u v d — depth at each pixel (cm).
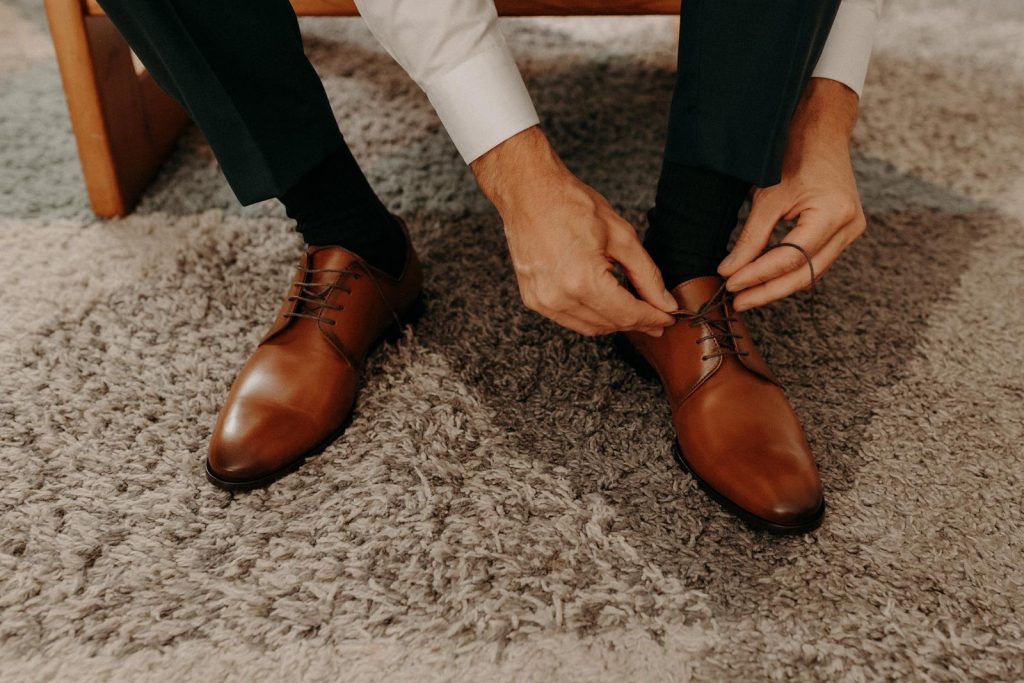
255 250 99
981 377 84
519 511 69
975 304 93
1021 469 73
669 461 74
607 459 74
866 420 78
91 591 62
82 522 67
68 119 122
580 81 136
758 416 70
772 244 102
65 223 101
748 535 68
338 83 133
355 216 79
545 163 65
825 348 87
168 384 80
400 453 74
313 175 75
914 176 116
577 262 62
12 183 108
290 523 68
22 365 82
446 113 66
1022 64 145
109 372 82
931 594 63
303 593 63
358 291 78
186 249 98
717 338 72
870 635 60
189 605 62
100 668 58
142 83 107
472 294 94
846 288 96
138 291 92
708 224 71
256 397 72
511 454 74
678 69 65
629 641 60
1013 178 116
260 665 58
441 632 60
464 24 62
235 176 72
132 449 74
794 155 70
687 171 70
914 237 104
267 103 67
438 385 81
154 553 65
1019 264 100
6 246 97
